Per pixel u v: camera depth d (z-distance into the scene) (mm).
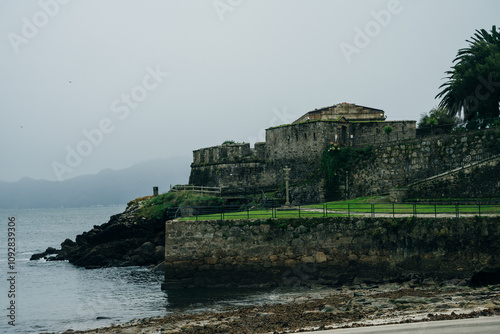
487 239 38812
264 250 42531
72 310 40469
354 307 31844
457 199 51906
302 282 41750
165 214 67500
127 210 75875
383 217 41188
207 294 41000
